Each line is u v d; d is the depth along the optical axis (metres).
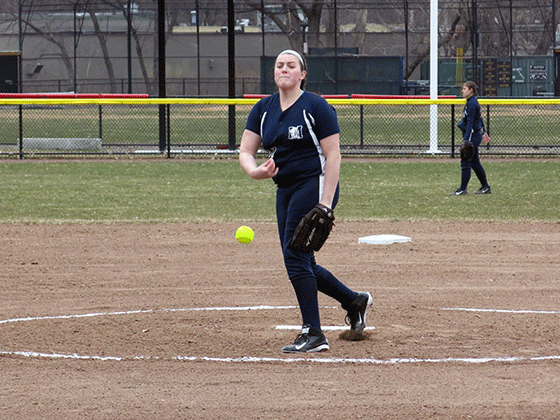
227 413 14.34
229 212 41.12
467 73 133.12
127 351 18.44
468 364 17.23
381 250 31.73
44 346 18.88
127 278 27.22
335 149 17.69
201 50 150.38
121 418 14.14
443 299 24.00
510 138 79.56
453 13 151.12
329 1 144.62
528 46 170.38
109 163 65.44
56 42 147.62
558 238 34.09
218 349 18.56
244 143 18.50
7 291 25.34
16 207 42.88
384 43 149.38
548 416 14.17
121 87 140.88
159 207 42.88
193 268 28.78
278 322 21.19
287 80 17.59
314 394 15.32
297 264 18.14
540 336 19.56
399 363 17.34
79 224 37.75
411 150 71.75
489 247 32.28
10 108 116.00
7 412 14.45
